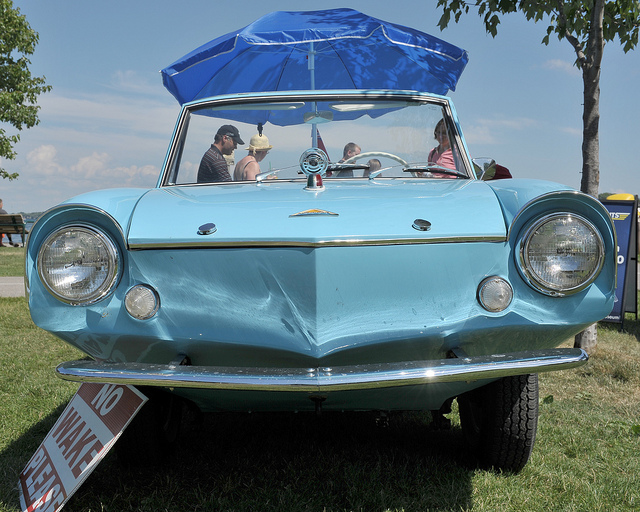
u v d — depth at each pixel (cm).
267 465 268
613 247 203
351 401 226
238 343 199
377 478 250
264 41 467
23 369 432
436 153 329
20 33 2089
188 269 200
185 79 523
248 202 226
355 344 196
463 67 523
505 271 204
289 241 193
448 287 200
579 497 241
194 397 230
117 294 204
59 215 204
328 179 299
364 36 469
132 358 213
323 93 332
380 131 329
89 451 221
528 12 509
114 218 205
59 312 204
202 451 284
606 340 562
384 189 250
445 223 204
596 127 490
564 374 440
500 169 432
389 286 196
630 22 494
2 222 1794
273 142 324
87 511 226
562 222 200
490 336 205
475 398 270
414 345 201
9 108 2033
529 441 248
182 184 314
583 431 319
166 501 234
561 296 202
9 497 235
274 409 241
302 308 195
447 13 538
